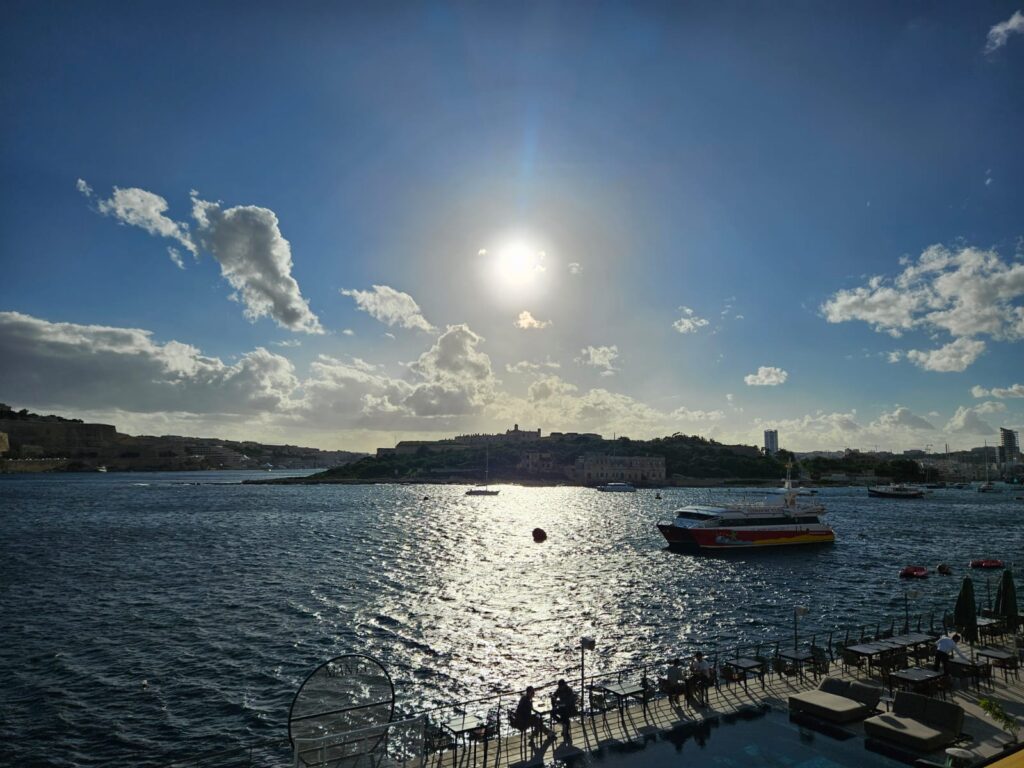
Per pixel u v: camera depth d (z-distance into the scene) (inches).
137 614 1811.0
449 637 1560.0
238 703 1148.5
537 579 2383.1
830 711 705.6
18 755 946.1
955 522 4837.6
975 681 828.6
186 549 3193.9
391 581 2329.0
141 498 7559.1
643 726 703.7
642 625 1673.2
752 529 3159.5
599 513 5743.1
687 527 3107.8
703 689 809.5
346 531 4079.7
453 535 3885.3
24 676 1282.0
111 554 3011.8
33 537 3690.9
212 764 917.8
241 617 1769.2
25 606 1914.4
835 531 4180.6
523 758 631.8
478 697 1160.2
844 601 1985.7
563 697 733.3
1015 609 1089.4
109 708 1122.0
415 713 1083.9
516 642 1514.5
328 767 514.0
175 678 1273.4
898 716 669.9
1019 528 4375.0
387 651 1445.6
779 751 629.9
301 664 1358.3
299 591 2137.1
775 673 900.0
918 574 2406.5
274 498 7672.2
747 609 1870.1
